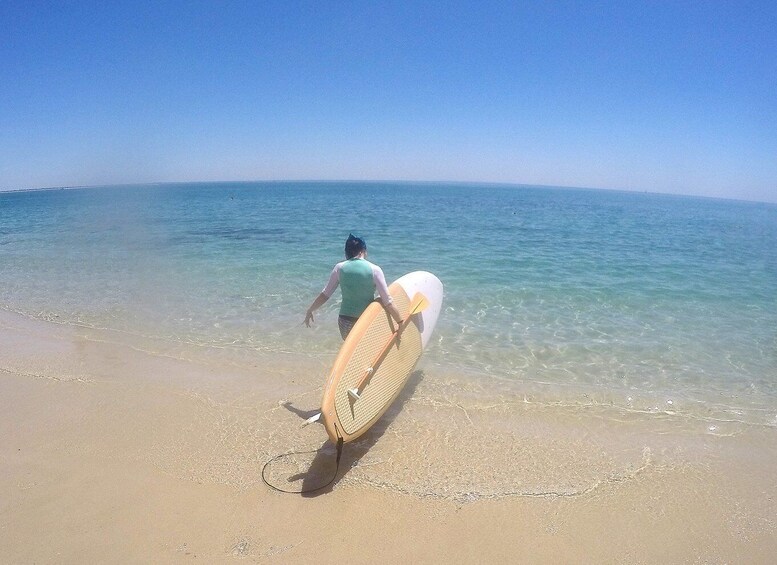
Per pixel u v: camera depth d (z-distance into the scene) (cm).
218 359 586
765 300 891
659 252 1551
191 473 355
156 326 718
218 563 271
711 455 395
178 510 314
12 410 451
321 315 773
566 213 4122
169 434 409
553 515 319
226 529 298
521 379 541
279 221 2619
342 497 331
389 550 284
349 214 3369
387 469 366
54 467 360
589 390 515
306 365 567
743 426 443
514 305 838
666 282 1034
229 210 3716
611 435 424
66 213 3325
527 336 684
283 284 985
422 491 340
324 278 1041
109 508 315
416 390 507
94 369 552
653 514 323
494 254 1418
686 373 566
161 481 345
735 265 1298
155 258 1297
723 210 6906
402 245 1617
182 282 1004
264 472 358
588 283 1009
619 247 1664
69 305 834
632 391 515
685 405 484
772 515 324
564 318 768
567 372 563
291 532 297
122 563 270
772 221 4119
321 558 277
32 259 1294
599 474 366
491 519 313
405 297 478
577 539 298
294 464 369
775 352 634
